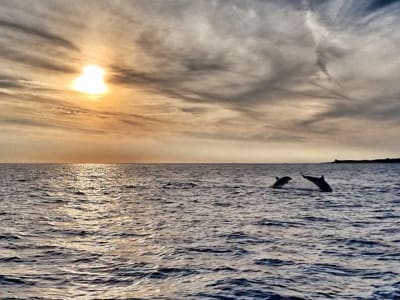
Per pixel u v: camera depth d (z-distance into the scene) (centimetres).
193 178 9981
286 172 15075
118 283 1092
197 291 1019
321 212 2895
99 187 6341
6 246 1589
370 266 1280
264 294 993
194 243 1677
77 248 1567
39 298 964
